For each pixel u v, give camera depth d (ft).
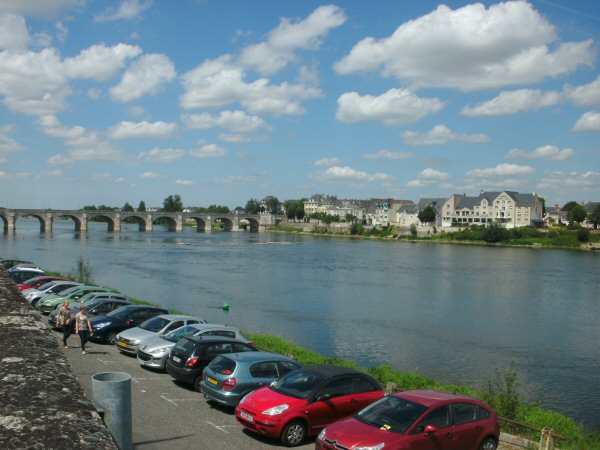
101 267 268.82
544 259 385.29
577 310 182.70
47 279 127.24
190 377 61.26
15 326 25.89
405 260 360.69
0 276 39.47
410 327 148.05
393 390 59.41
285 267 299.79
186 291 199.93
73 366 68.74
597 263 355.56
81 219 593.01
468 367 109.70
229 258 345.92
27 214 545.44
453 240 601.21
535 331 148.46
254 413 47.32
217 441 46.16
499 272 295.48
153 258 329.11
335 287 224.12
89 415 17.60
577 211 645.10
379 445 38.60
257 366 55.93
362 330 141.59
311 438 49.52
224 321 144.66
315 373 51.60
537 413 64.28
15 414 16.62
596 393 95.71
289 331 136.46
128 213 654.53
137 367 71.20
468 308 181.88
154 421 50.19
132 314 88.48
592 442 56.65
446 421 42.09
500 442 50.96
